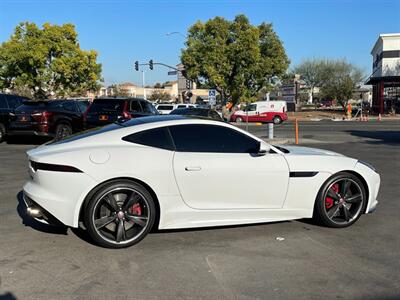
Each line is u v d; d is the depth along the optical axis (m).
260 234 5.14
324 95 59.25
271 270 4.09
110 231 4.69
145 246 4.71
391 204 6.60
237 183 4.93
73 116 14.74
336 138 18.44
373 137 18.80
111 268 4.12
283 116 34.72
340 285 3.76
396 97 50.78
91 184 4.44
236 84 35.34
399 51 52.16
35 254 4.48
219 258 4.38
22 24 35.88
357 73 62.94
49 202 4.45
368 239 4.98
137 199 4.62
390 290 3.66
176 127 4.92
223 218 4.96
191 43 34.97
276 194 5.10
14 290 3.66
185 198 4.79
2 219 5.74
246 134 5.10
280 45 38.06
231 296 3.56
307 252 4.56
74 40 38.25
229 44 34.44
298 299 3.51
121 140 4.75
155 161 4.67
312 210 5.29
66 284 3.78
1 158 11.35
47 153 4.60
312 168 5.20
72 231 5.22
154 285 3.77
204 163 4.82
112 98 14.34
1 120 14.87
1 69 36.56
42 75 36.47
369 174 5.45
